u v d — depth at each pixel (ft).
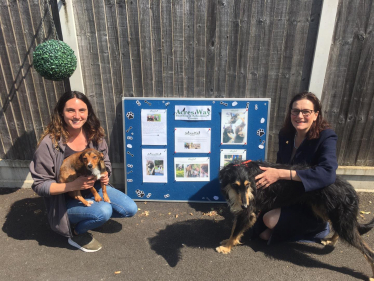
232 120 11.23
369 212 11.18
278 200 8.80
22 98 11.80
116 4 10.28
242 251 9.20
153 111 11.21
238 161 8.98
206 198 11.93
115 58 10.98
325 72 10.67
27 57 11.19
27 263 8.59
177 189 11.93
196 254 9.04
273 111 11.44
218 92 11.25
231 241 9.04
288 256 8.98
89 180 8.17
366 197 12.19
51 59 8.87
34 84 11.57
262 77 10.98
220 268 8.46
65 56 9.13
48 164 8.43
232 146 11.47
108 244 9.46
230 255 9.00
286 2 9.98
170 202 12.07
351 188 8.09
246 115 11.17
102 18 10.48
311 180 7.82
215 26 10.39
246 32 10.42
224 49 10.67
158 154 11.62
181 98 11.09
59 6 10.25
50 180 8.50
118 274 8.20
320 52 10.33
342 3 9.96
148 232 10.12
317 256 8.98
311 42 10.40
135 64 11.02
